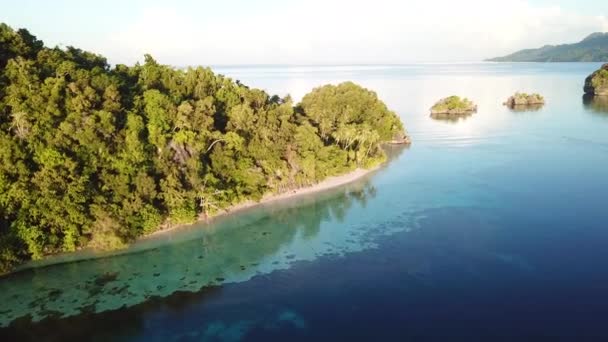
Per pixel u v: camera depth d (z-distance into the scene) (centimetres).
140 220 8806
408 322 6247
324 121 13988
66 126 8394
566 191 11088
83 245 8338
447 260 7875
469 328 6078
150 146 9494
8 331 6175
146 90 10838
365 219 9825
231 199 10269
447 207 10300
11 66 9081
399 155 15225
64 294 7050
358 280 7362
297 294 7019
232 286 7306
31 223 7800
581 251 8006
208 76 12681
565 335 5875
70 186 8025
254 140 11269
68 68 9831
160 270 7806
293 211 10400
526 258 7831
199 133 10288
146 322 6384
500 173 12781
